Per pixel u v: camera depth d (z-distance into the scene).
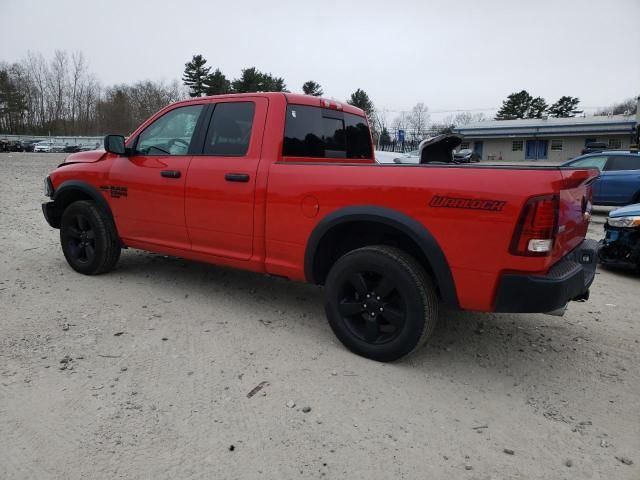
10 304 4.44
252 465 2.42
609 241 6.48
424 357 3.69
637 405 3.11
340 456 2.51
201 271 5.70
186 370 3.33
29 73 92.31
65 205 5.66
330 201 3.55
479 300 3.09
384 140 46.44
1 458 2.41
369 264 3.41
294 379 3.26
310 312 4.52
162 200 4.61
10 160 34.47
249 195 3.98
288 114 4.12
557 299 2.95
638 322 4.59
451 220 3.08
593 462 2.54
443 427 2.80
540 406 3.07
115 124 93.69
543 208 2.84
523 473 2.44
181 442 2.57
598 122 48.94
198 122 4.48
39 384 3.07
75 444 2.53
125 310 4.38
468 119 82.31
